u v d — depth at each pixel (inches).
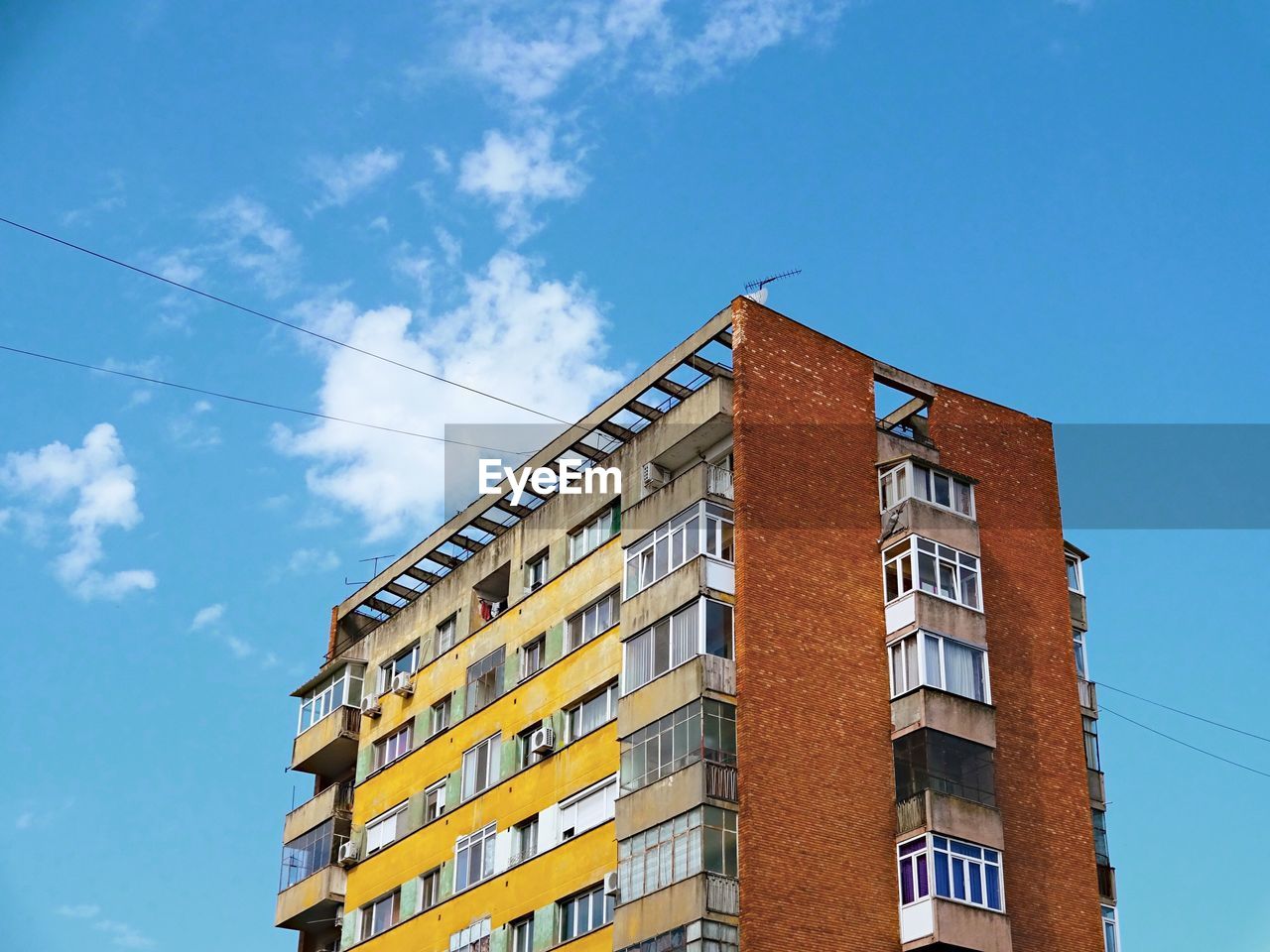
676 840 1669.5
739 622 1740.9
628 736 1788.9
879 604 1841.8
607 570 1962.4
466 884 1971.0
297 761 2375.7
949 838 1706.4
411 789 2144.4
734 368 1862.7
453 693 2149.4
